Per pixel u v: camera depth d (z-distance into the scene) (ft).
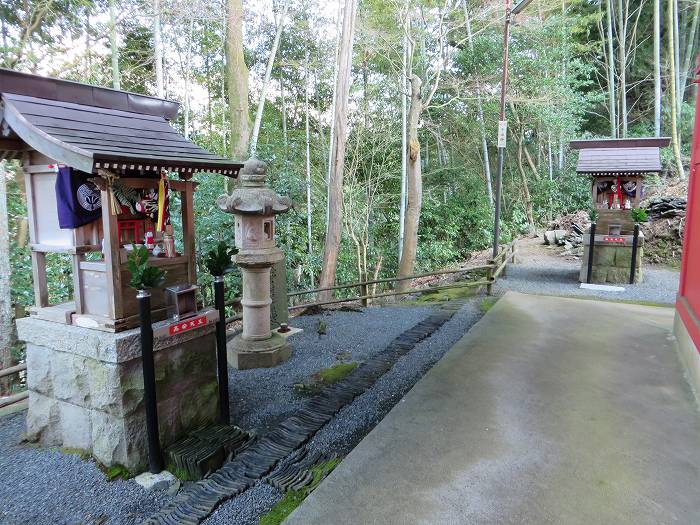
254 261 13.65
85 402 8.68
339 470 7.20
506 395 9.66
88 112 8.91
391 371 12.98
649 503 6.18
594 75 53.31
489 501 6.33
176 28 34.37
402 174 38.34
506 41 24.02
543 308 17.02
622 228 23.89
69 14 24.16
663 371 10.78
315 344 16.10
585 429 8.17
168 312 9.23
